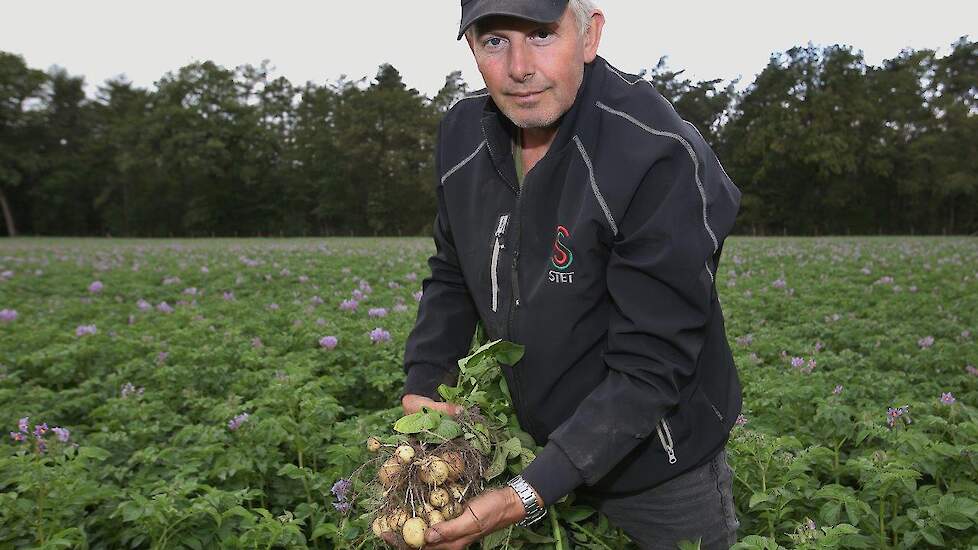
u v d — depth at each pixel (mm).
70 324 9211
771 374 5676
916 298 10328
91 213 75188
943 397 4379
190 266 18219
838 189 60281
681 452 2355
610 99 2170
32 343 7770
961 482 3576
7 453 3943
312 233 71312
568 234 2152
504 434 2322
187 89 68438
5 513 3324
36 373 6941
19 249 28797
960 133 61000
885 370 6398
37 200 72812
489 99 2432
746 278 13484
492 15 1952
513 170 2340
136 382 6188
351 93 74812
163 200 71375
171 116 67312
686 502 2434
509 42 2029
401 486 2070
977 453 3652
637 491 2436
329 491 3768
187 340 7398
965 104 64312
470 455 2123
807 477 3709
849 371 5762
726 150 68812
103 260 20359
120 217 71688
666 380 2064
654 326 2047
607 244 2139
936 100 63000
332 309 10438
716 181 2129
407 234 68500
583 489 2580
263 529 3355
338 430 4395
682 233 2014
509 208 2354
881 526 3303
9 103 71875
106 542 3527
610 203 2074
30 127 73250
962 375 5895
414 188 67125
